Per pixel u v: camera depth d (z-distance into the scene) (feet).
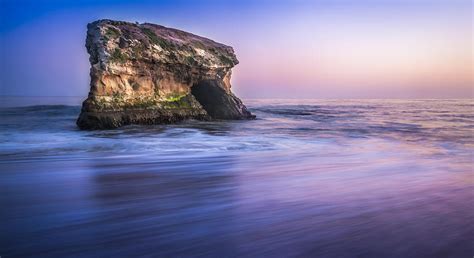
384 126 89.76
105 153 44.06
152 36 85.10
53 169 33.45
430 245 15.47
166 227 17.74
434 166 36.78
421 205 21.70
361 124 95.40
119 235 16.67
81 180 28.63
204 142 55.26
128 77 77.46
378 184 27.63
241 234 16.79
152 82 83.76
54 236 16.53
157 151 46.09
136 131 69.15
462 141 61.57
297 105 245.24
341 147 52.70
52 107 157.38
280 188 26.04
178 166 35.42
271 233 16.92
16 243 15.74
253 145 52.80
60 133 64.95
